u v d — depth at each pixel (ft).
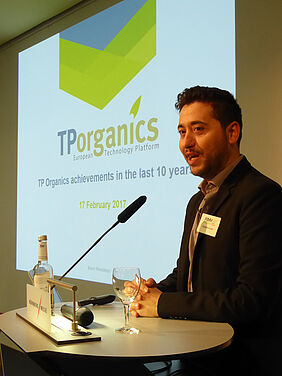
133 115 11.87
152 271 11.18
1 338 4.48
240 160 5.65
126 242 11.91
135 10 11.93
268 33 9.12
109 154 12.58
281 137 8.88
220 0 9.88
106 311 5.45
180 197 10.57
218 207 5.46
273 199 5.16
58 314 5.08
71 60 14.10
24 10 14.66
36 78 15.71
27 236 16.02
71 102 14.06
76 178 13.75
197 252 5.50
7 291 17.08
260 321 4.94
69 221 13.97
